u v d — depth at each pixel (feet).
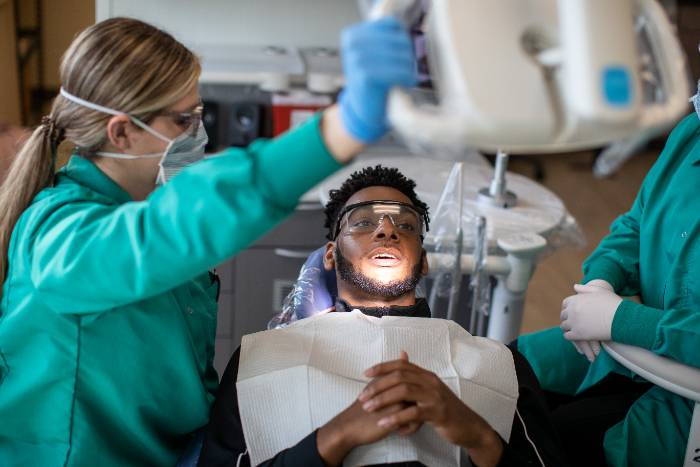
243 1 9.83
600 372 6.38
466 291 8.09
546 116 2.66
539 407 5.33
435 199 7.88
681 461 5.61
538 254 7.29
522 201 8.17
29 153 4.48
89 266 3.76
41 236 4.12
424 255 5.96
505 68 2.68
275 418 5.00
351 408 4.51
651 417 5.77
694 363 5.32
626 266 6.41
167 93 4.30
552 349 6.90
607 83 2.59
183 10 9.74
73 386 4.53
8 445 4.67
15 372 4.51
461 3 2.73
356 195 5.96
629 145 2.96
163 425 5.00
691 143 6.07
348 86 2.95
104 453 4.75
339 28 10.19
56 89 11.21
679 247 5.82
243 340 5.39
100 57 4.25
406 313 5.68
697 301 5.62
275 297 9.21
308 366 5.08
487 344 5.49
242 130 9.49
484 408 5.09
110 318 4.49
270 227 3.61
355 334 5.32
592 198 16.29
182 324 4.77
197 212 3.51
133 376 4.65
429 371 4.69
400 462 4.74
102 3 9.54
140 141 4.43
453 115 2.68
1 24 10.32
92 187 4.49
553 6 2.86
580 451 6.14
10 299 4.41
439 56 2.76
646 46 3.03
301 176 3.45
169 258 3.62
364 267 5.63
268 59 9.52
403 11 3.03
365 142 3.21
